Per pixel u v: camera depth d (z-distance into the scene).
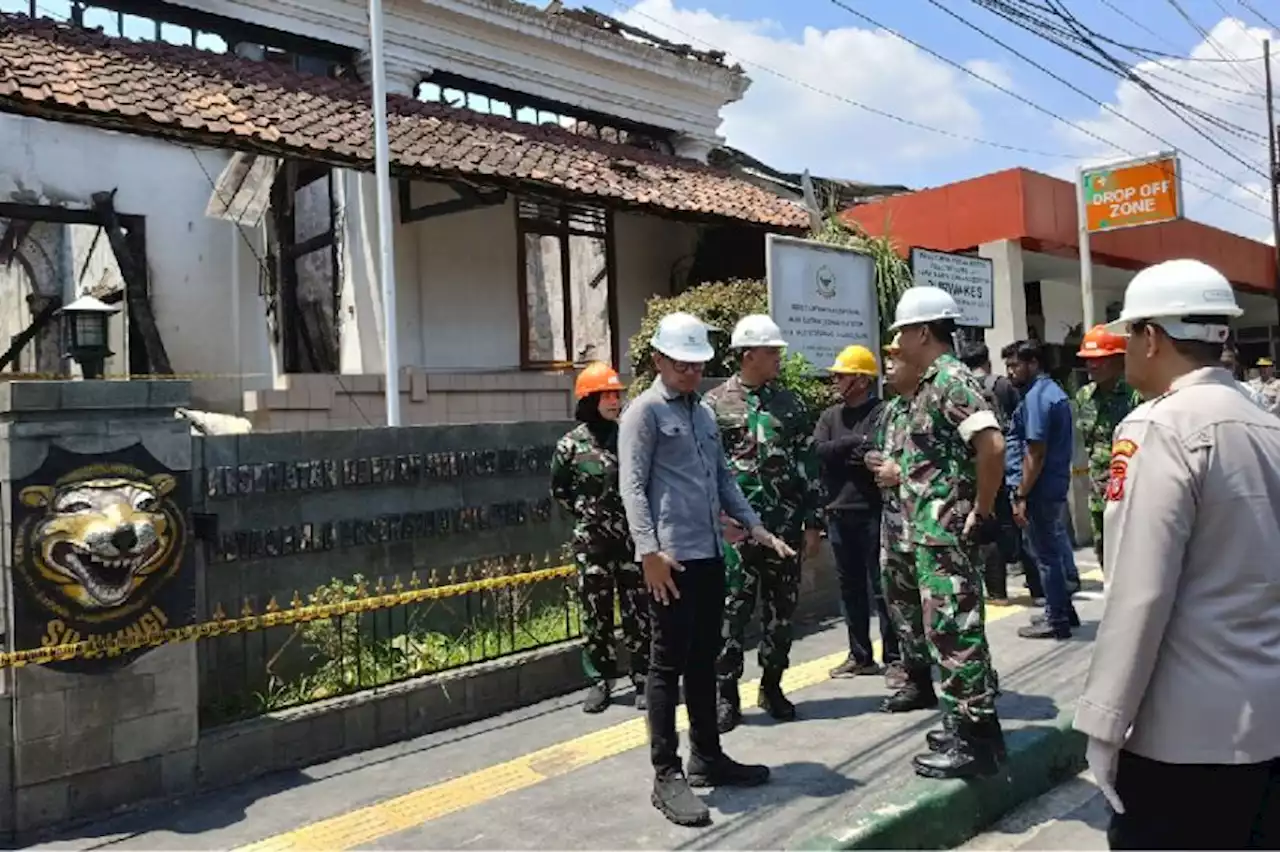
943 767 4.20
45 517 4.12
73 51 8.69
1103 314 18.52
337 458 5.71
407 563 6.01
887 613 5.74
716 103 15.19
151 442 4.45
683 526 4.12
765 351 5.26
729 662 5.10
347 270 10.70
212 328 11.45
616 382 5.55
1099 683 2.49
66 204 10.72
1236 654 2.41
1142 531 2.44
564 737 5.16
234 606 5.25
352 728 5.04
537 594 6.64
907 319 4.46
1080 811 4.39
